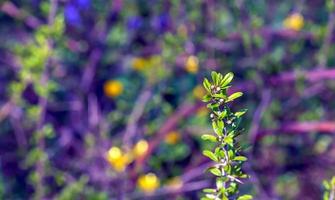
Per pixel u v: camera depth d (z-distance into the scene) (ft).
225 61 4.80
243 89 4.71
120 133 4.76
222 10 4.94
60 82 4.92
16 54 4.91
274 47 5.08
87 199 4.17
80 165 4.60
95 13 5.02
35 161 4.12
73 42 4.87
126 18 5.02
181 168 4.64
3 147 4.92
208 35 4.68
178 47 4.61
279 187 4.88
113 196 4.34
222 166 2.50
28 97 4.98
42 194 4.09
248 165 4.28
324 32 4.64
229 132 2.46
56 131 4.89
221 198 2.57
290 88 4.79
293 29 4.83
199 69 4.65
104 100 5.08
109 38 5.04
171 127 4.39
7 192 4.70
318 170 4.96
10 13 4.91
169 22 4.94
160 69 4.60
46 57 3.98
